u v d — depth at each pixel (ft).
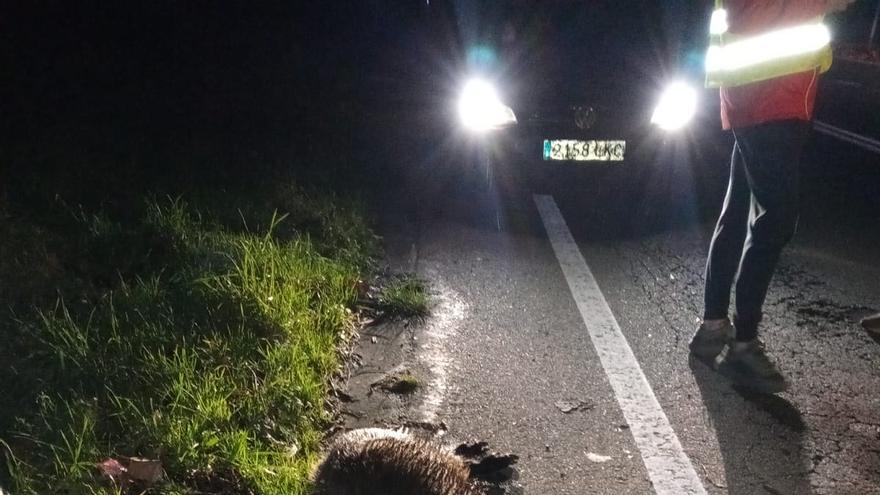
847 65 71.10
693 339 14.99
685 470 11.65
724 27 13.00
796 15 12.38
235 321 13.84
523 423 12.68
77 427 10.44
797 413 13.33
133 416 10.91
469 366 14.42
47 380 11.39
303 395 12.37
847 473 11.81
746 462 11.93
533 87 23.26
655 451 12.07
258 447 11.09
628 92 23.22
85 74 29.22
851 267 20.43
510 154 23.40
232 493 10.32
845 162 32.53
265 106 29.58
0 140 20.30
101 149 21.21
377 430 9.06
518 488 11.10
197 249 15.87
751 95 12.76
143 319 13.19
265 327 13.92
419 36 28.73
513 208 23.39
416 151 25.57
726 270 14.42
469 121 23.54
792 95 12.60
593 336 15.83
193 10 42.63
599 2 24.86
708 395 13.75
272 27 44.83
